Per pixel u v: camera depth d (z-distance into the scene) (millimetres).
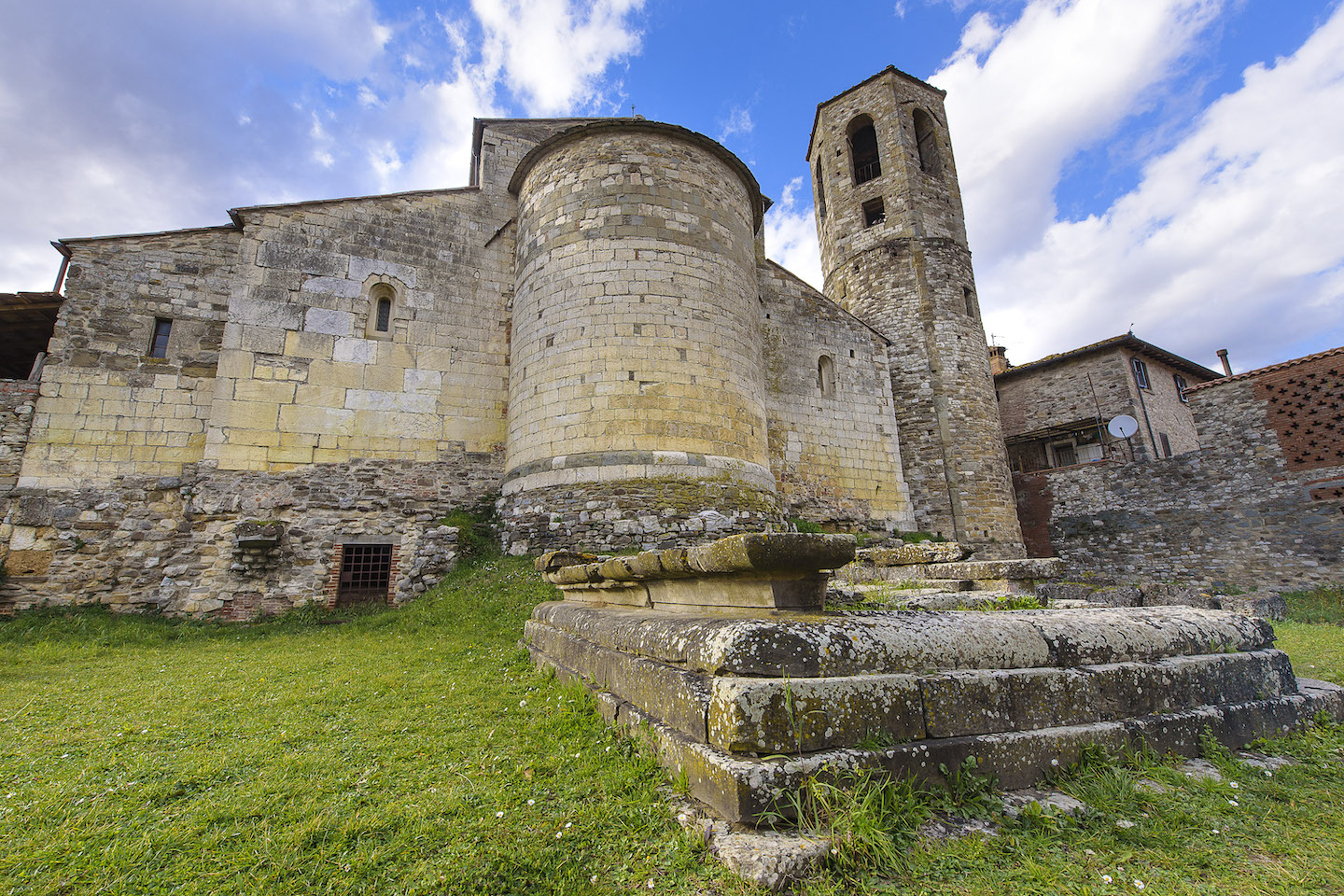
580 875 2314
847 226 21281
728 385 12156
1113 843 2436
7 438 10367
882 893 2111
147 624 9570
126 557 10578
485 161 14883
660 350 11719
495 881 2277
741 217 13648
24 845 2578
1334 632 7988
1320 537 13008
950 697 2895
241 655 7352
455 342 13508
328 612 10797
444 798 2961
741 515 11414
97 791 3117
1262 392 14141
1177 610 4238
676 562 3941
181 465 11258
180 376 11547
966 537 16984
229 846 2564
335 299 12656
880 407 17766
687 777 2799
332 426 12125
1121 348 21188
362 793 3053
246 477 11312
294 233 12586
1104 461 16953
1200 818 2643
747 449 12180
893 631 3033
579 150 12906
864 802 2361
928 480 17656
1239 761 3271
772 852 2148
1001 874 2211
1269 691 3926
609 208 12352
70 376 10859
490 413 13508
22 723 4414
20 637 8641
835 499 16297
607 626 4480
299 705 4836
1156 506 15781
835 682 2707
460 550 11500
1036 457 22719
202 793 3121
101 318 11227
